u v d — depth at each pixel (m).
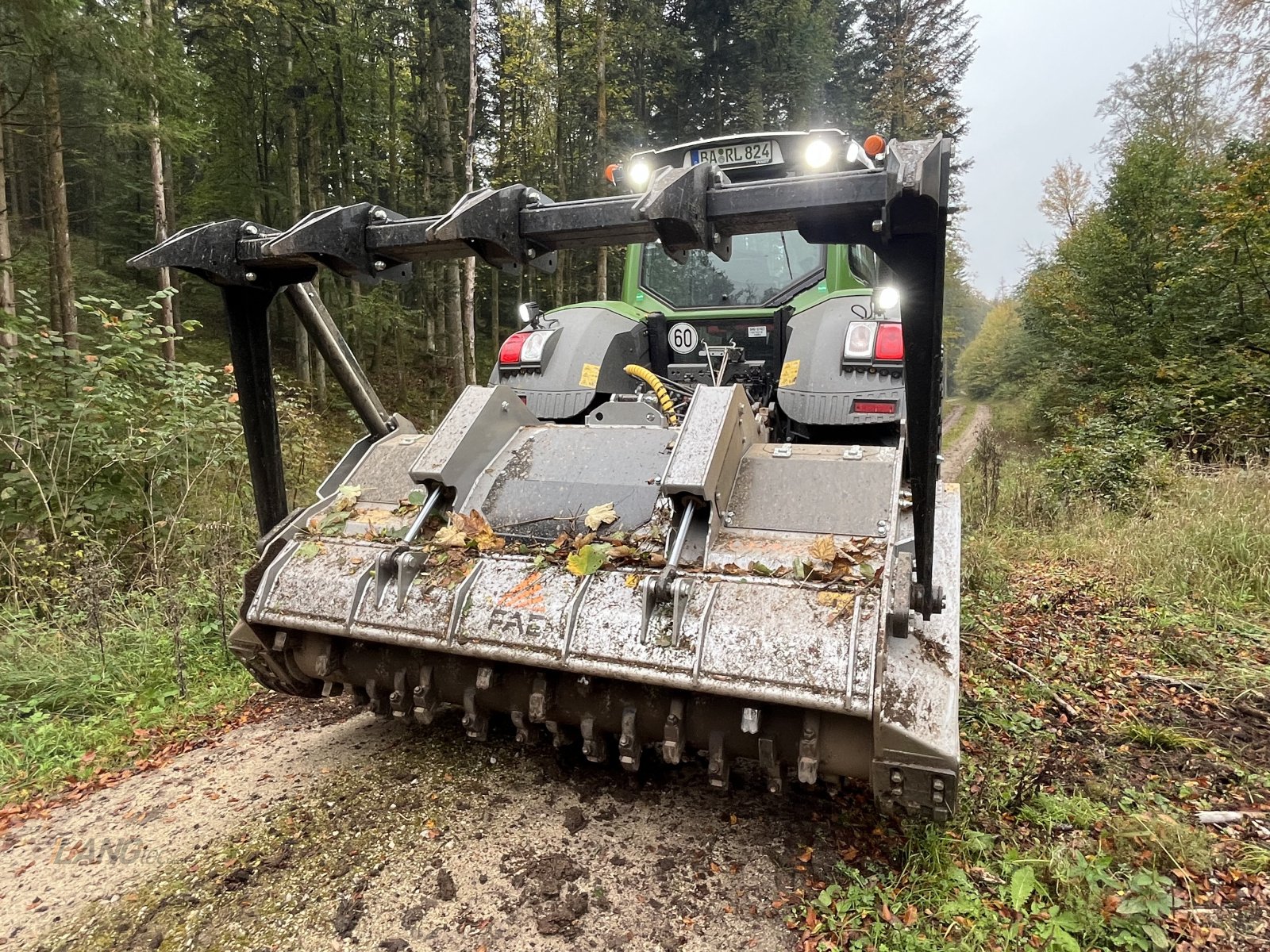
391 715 2.55
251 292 2.41
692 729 2.04
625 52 17.12
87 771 2.92
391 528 2.51
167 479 5.68
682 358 4.28
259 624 2.39
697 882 2.12
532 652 2.06
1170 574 4.95
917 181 1.39
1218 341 9.13
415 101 19.33
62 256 10.19
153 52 8.16
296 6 14.95
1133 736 3.06
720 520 2.22
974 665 3.75
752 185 1.61
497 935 1.94
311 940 1.94
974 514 7.32
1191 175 11.55
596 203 1.75
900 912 1.99
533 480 2.62
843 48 24.00
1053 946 1.87
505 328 25.95
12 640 4.03
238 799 2.62
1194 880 2.18
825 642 1.85
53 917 2.09
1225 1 11.51
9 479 4.88
